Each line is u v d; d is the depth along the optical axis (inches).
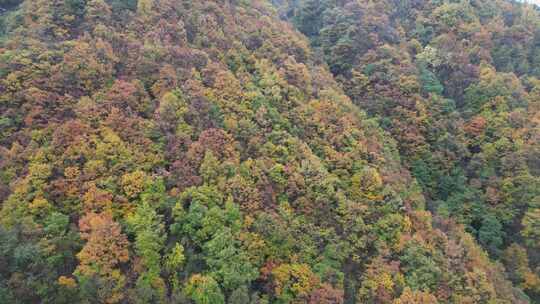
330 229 2044.8
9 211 1715.1
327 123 2497.5
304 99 2620.6
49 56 2181.3
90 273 1608.0
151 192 1845.5
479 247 2459.4
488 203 2768.2
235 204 1882.4
